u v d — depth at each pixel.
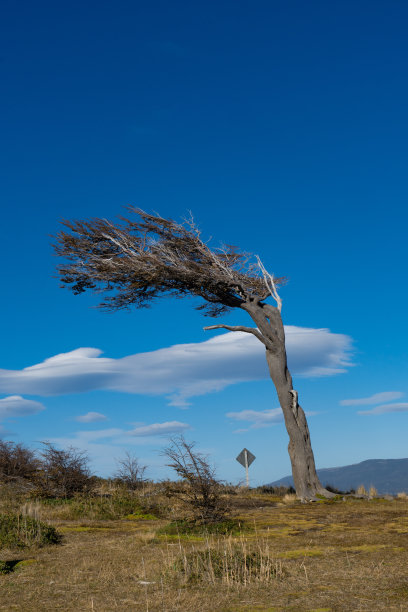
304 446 23.20
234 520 14.08
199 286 25.30
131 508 17.61
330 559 8.88
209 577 7.74
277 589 7.07
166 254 25.00
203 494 13.62
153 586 7.57
